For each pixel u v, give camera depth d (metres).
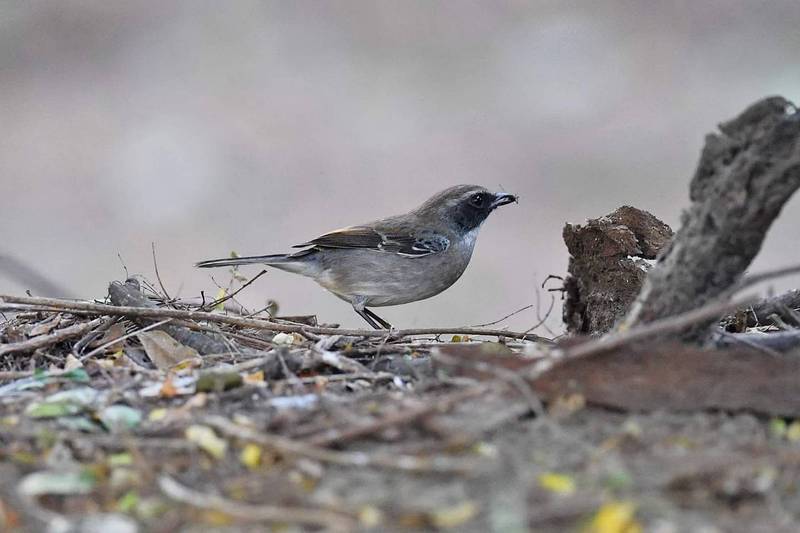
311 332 10.85
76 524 6.27
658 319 8.16
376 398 8.12
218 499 6.45
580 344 8.10
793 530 5.98
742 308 10.91
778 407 7.45
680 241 8.23
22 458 7.16
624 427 7.26
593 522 6.00
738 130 8.01
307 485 6.59
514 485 6.43
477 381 7.92
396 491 6.43
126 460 7.13
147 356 10.26
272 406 8.22
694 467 6.52
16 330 10.71
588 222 11.30
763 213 7.88
